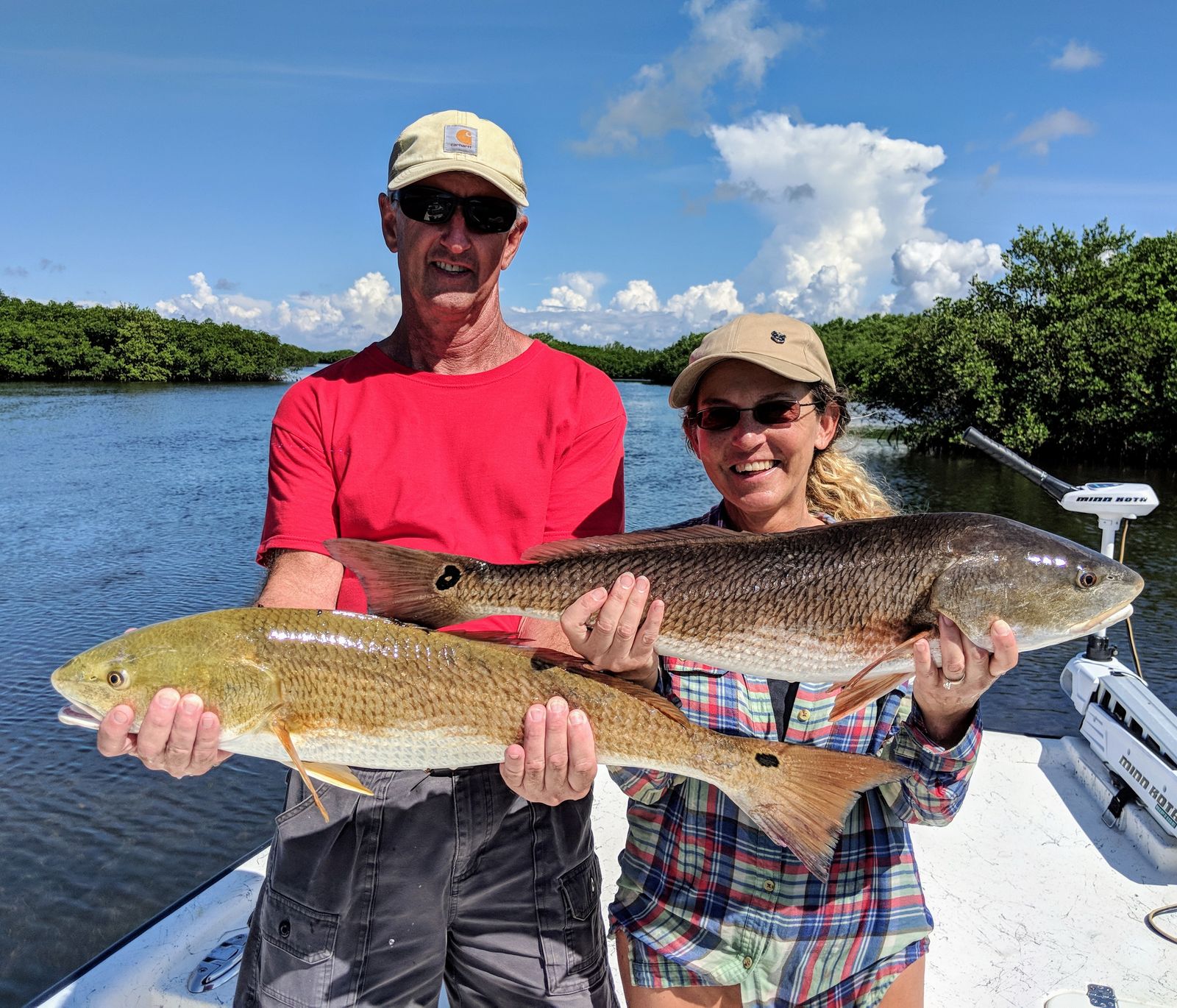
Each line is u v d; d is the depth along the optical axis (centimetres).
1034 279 3844
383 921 268
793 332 285
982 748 525
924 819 262
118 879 794
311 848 264
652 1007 279
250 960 277
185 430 4484
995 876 413
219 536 2058
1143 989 344
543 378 296
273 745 237
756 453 286
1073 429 3556
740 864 273
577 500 294
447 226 272
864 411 4150
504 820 276
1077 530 2234
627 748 245
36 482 2822
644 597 237
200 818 897
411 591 261
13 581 1659
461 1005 292
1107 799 460
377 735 242
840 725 282
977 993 342
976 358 3547
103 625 1412
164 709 215
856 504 333
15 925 732
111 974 341
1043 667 1318
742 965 271
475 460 284
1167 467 3441
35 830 866
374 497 282
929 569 261
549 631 283
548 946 281
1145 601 1600
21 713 1103
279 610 242
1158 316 3456
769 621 267
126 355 9694
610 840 458
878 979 265
